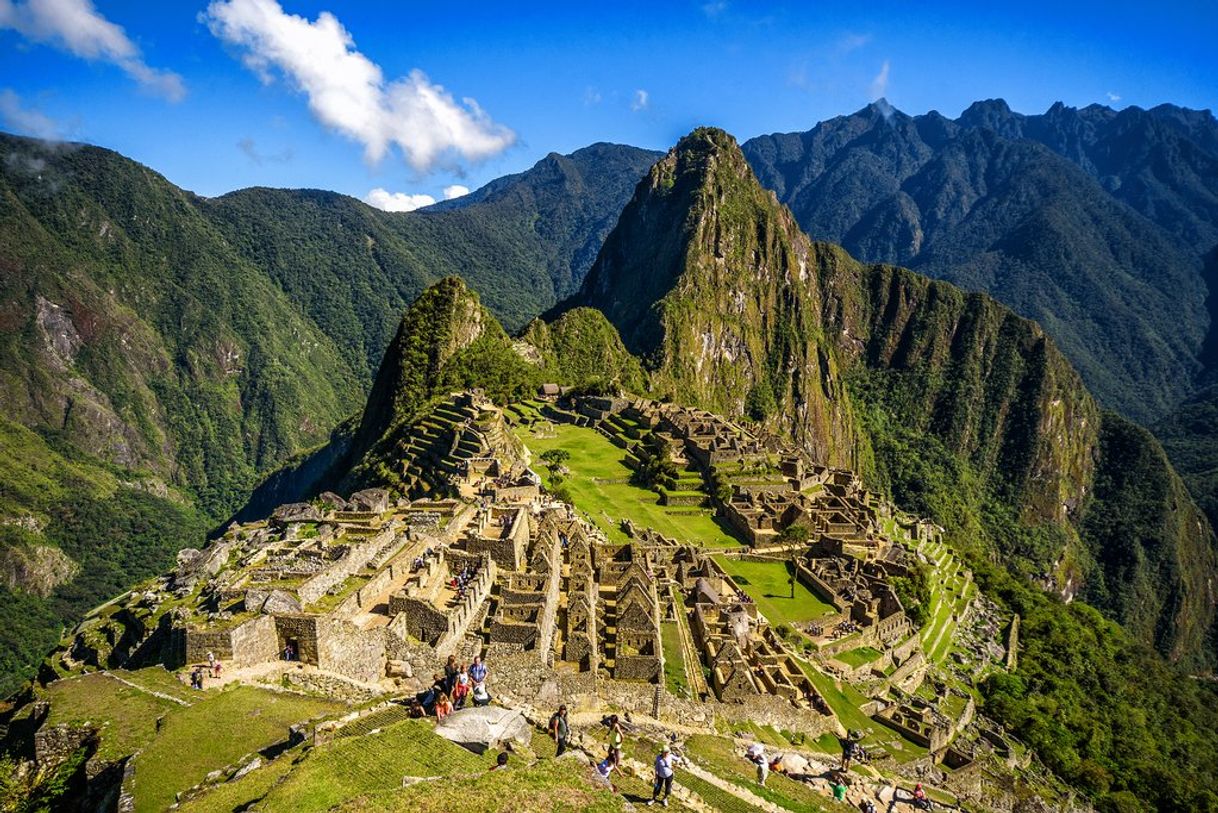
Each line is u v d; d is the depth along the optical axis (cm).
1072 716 11925
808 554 11650
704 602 7144
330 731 3091
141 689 3566
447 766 2892
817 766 5125
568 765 3069
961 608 14300
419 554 5553
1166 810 11050
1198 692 18250
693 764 4184
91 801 2941
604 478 13862
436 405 17275
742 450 14850
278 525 6334
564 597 6050
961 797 6812
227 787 2719
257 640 3897
